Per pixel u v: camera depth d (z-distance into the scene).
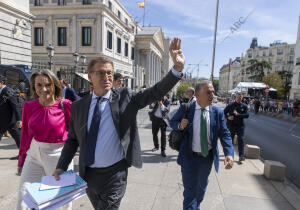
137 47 38.94
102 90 1.64
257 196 3.11
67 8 23.19
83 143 1.62
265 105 26.81
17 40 11.12
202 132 2.28
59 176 1.61
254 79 55.62
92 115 1.64
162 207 2.74
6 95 4.04
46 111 2.09
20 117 4.14
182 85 51.28
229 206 2.82
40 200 1.32
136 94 1.73
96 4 22.53
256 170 4.22
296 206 2.84
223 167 4.33
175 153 5.20
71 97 5.54
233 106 4.85
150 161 4.55
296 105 20.86
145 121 10.89
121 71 29.69
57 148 2.10
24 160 2.22
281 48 67.44
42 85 2.10
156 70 52.66
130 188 3.26
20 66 8.05
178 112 2.50
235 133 4.95
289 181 4.01
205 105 2.35
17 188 3.06
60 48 23.77
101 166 1.60
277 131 11.27
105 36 23.77
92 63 1.64
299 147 7.40
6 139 5.83
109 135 1.60
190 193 2.28
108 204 1.61
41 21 23.70
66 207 2.17
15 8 10.74
